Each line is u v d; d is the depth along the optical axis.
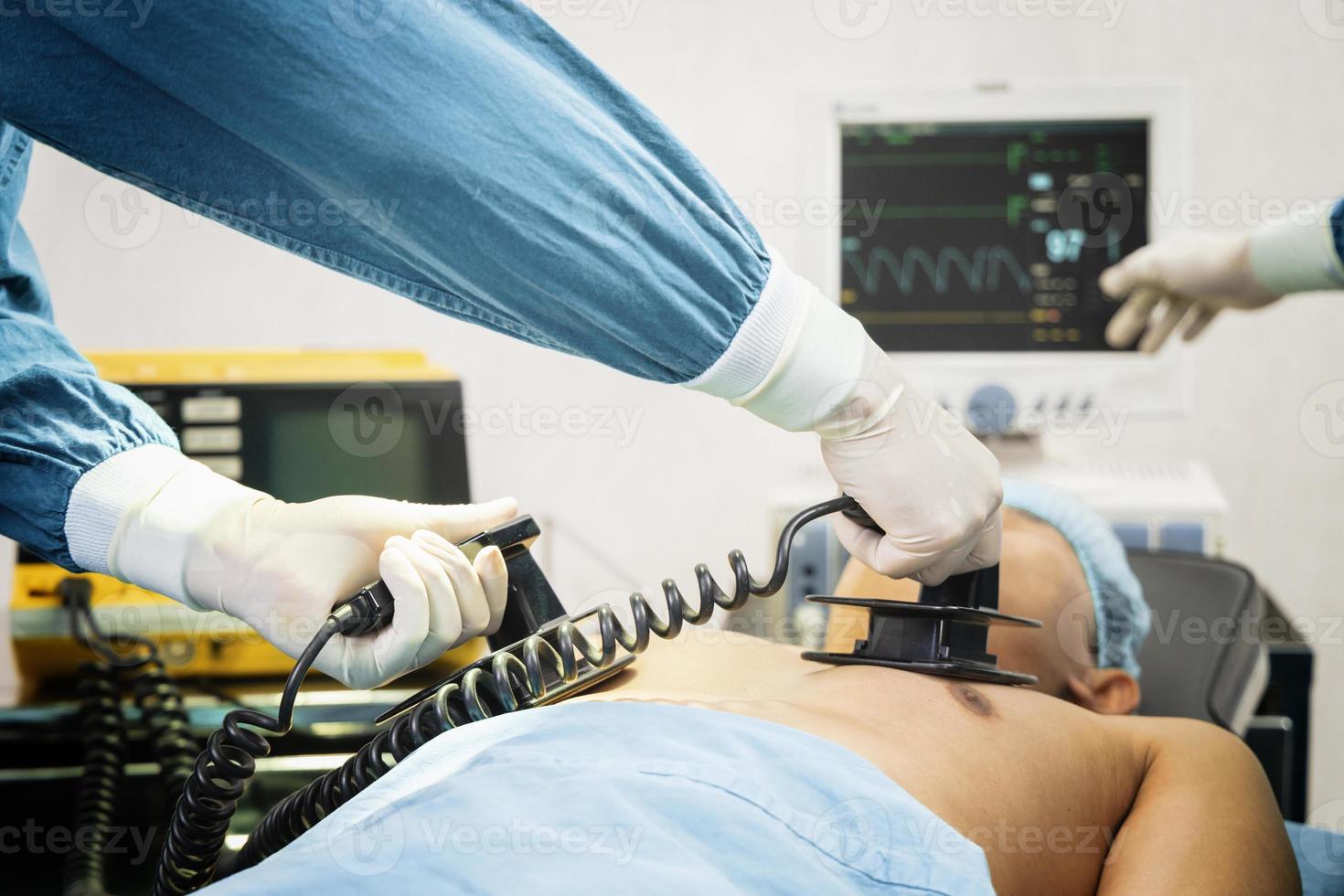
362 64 0.60
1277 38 2.22
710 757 0.66
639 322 0.69
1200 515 1.86
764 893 0.59
